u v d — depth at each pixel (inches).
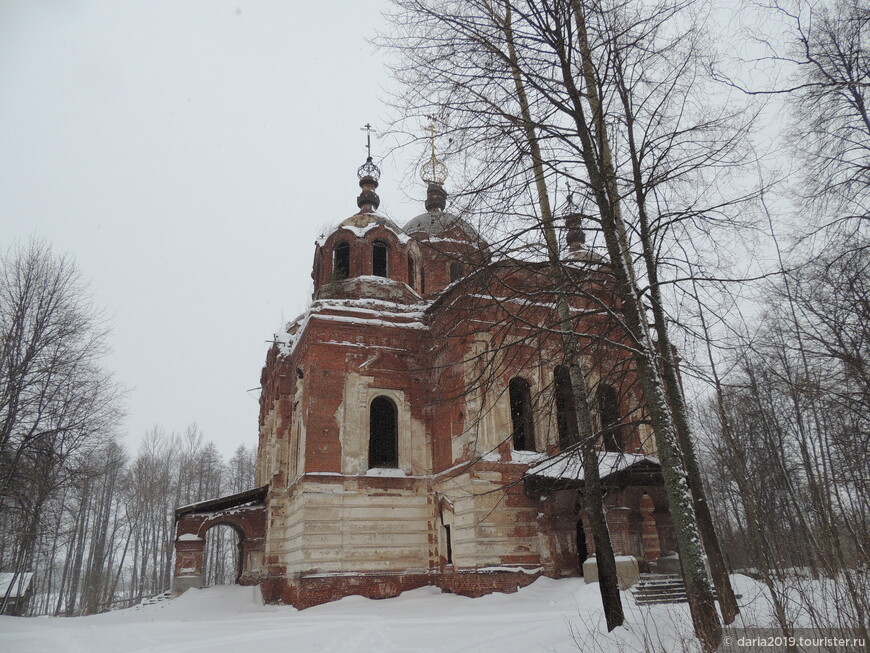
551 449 799.7
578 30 371.6
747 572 333.7
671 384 351.6
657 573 705.0
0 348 922.1
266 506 1098.1
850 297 406.3
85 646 558.3
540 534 771.4
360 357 911.0
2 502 893.8
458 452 819.4
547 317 420.8
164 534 1961.1
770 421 335.0
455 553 795.4
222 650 506.0
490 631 490.0
